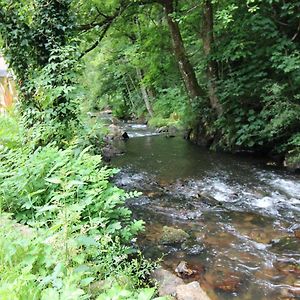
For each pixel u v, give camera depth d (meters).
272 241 4.34
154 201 6.09
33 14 6.69
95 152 7.02
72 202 3.15
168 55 12.05
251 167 8.13
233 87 9.02
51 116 6.27
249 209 5.51
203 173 7.91
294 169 7.57
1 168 3.82
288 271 3.63
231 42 8.72
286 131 8.18
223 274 3.62
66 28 6.88
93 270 2.44
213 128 10.65
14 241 2.30
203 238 4.50
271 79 8.48
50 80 6.01
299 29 8.34
